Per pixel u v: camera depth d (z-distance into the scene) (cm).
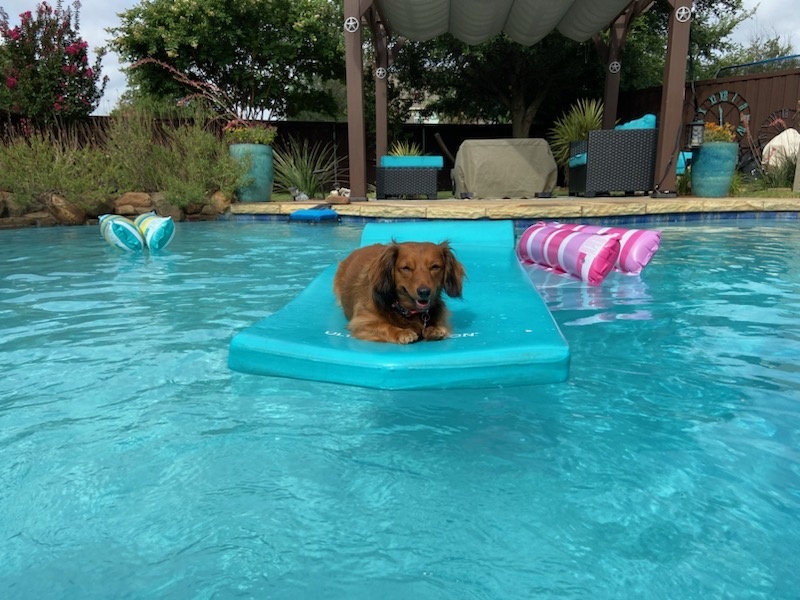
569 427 204
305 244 667
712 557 136
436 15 1048
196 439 197
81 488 168
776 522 149
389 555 137
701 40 1742
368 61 1825
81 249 647
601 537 143
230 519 152
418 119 2180
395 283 277
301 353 251
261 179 1045
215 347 297
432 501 159
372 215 859
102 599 125
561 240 488
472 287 377
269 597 124
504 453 186
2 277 486
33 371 263
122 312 369
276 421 211
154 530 148
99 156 1005
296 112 1781
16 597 125
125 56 1497
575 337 310
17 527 150
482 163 1164
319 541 143
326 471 175
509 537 144
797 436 195
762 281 441
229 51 1523
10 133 1098
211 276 485
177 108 1259
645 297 398
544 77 1669
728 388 237
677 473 173
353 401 229
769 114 1319
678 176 1067
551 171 1184
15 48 1202
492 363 240
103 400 230
